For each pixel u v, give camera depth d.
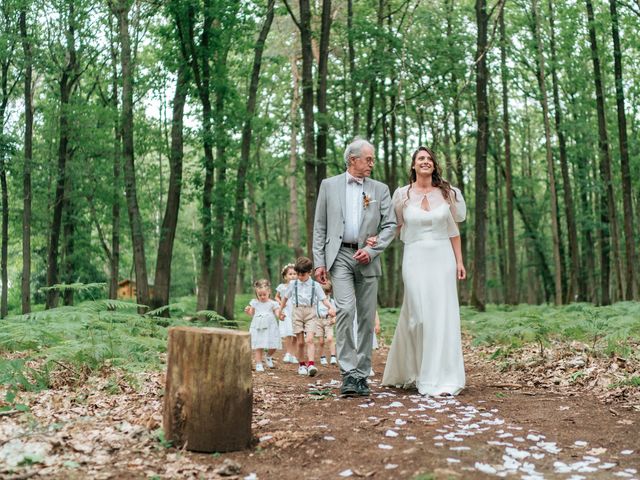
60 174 21.39
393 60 20.23
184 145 19.64
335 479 3.48
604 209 26.55
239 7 17.22
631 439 4.29
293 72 25.86
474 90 21.48
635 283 19.42
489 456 3.88
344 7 24.05
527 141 34.28
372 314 6.24
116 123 21.34
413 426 4.62
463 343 11.73
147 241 31.00
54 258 22.02
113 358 7.16
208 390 4.02
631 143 24.91
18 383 6.28
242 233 19.97
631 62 25.19
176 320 9.58
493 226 38.62
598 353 7.86
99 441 4.18
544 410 5.26
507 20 23.34
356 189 6.28
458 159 23.89
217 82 18.12
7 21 19.67
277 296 10.38
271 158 30.31
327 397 5.91
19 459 3.74
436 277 6.34
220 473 3.61
